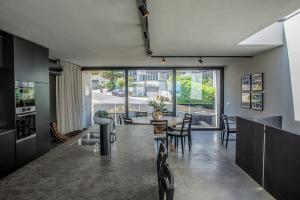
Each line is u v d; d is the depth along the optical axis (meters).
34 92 4.32
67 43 4.61
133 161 1.94
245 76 6.60
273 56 5.22
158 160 2.06
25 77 4.01
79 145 2.53
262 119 4.69
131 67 8.79
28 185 1.47
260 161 3.60
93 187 1.43
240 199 3.21
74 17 3.04
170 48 5.23
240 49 5.37
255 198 3.23
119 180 1.54
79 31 3.72
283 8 2.79
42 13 2.88
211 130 8.72
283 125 4.84
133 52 5.66
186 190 3.50
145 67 8.78
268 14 2.98
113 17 3.04
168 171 1.47
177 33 3.90
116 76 8.93
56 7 2.69
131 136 2.99
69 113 7.53
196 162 4.82
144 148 2.38
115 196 1.31
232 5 2.68
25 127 4.02
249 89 6.37
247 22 3.31
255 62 6.09
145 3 2.35
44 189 1.41
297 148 2.65
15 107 3.73
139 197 1.30
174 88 8.84
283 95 4.85
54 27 3.49
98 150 2.29
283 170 2.95
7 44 3.69
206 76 8.84
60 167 1.80
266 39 4.82
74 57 6.45
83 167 1.79
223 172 4.24
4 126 3.75
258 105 5.88
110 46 4.92
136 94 8.92
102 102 9.02
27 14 2.92
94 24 3.34
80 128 8.46
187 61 7.39
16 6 2.65
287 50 4.68
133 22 3.26
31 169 1.75
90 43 4.60
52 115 6.80
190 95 8.89
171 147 5.93
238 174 4.14
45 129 4.73
